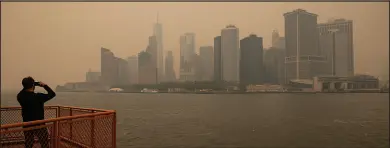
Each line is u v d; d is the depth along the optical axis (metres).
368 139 44.81
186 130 52.72
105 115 6.01
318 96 125.94
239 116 73.56
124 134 47.50
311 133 50.50
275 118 69.94
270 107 94.19
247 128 55.75
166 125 58.38
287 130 53.53
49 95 5.79
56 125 5.06
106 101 111.25
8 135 5.80
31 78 5.71
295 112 81.31
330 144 41.34
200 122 63.09
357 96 127.06
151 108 90.56
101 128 5.99
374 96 128.12
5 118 7.15
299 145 40.78
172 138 44.81
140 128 54.12
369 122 63.09
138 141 41.97
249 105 100.69
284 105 99.50
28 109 5.47
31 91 5.64
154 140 42.91
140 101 115.19
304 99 117.44
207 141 42.97
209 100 121.06
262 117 71.94
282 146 39.94
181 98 133.62
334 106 95.19
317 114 77.25
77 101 106.38
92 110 6.75
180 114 76.94
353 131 52.31
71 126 6.05
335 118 69.44
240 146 39.78
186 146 39.06
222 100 120.00
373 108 89.25
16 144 5.91
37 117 5.54
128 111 82.56
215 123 61.91
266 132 51.38
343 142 42.59
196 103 107.94
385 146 39.84
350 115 74.69
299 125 59.72
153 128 54.38
